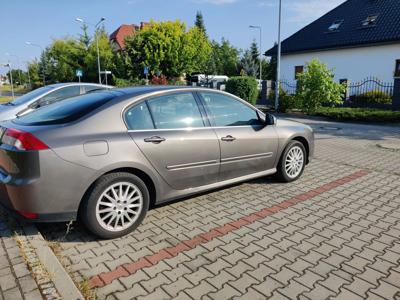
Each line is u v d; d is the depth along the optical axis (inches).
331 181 224.5
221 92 183.9
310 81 685.9
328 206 180.5
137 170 147.9
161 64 1428.4
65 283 106.7
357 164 273.4
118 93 156.2
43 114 149.5
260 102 943.0
